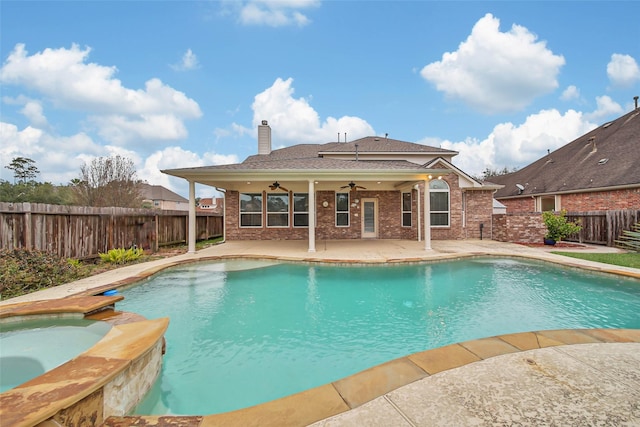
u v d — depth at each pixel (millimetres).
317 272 8641
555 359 3090
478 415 2271
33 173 33375
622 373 2816
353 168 10750
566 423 2176
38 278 6199
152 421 2338
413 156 18078
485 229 15328
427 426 2166
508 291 6898
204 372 3727
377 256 9891
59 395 2152
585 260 8789
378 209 15750
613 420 2199
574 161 19266
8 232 6977
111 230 9977
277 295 6820
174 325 5180
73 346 3723
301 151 20406
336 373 3713
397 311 5812
